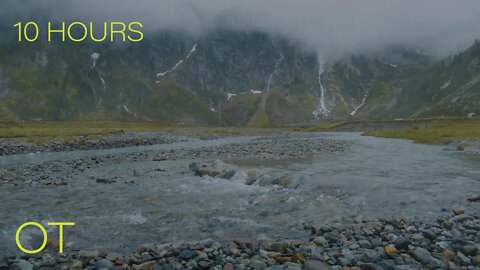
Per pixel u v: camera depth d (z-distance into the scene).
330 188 22.89
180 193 22.86
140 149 63.78
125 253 12.61
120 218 17.22
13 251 12.94
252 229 15.30
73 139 76.31
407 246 12.22
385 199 20.11
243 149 54.66
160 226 15.93
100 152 57.53
